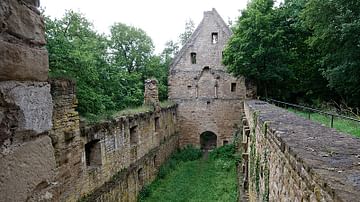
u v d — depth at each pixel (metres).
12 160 1.75
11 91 1.76
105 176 12.13
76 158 9.26
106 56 25.03
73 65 12.36
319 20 15.62
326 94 22.47
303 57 22.73
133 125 15.95
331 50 16.44
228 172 20.22
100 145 11.70
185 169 22.20
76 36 17.03
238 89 28.38
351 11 13.89
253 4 21.75
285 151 4.49
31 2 1.99
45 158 2.11
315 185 2.97
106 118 12.65
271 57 20.95
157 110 21.31
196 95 28.84
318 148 4.07
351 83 16.11
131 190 15.39
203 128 28.94
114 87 20.56
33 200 1.96
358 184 2.56
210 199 15.33
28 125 1.91
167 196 16.44
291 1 22.38
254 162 10.20
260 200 8.22
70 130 8.80
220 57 28.58
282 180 4.80
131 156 15.57
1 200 1.64
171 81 29.08
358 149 4.01
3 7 1.68
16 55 1.80
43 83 2.13
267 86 23.69
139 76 26.27
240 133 23.19
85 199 10.13
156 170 20.62
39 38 2.07
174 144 27.17
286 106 21.12
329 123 9.92
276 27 20.91
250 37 20.89
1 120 1.67
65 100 8.50
